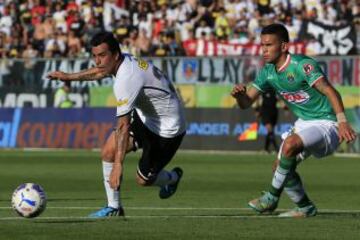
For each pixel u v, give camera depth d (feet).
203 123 317.42
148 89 112.37
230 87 313.94
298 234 98.58
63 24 377.71
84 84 323.98
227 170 233.35
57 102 327.06
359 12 350.43
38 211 105.91
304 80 112.98
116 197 116.26
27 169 234.17
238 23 361.30
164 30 362.33
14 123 331.98
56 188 180.65
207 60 316.40
